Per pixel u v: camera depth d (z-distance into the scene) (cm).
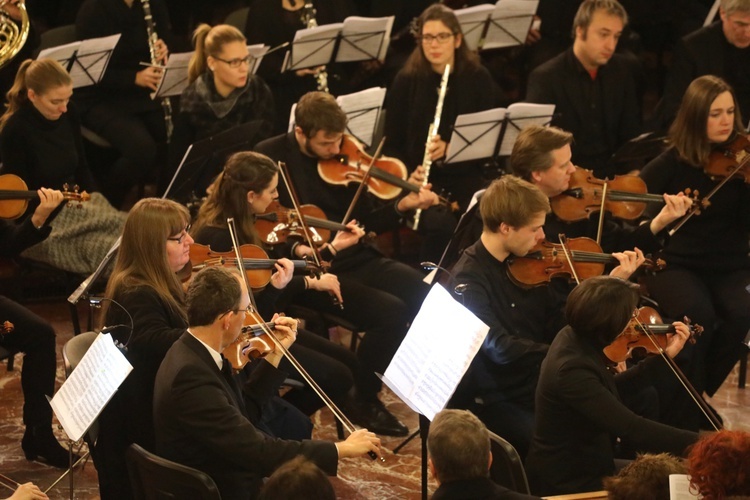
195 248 1352
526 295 1271
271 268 1367
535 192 1226
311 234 1547
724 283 1544
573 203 1461
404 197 1709
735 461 784
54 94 1614
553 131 1403
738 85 1927
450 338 1078
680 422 1423
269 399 1146
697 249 1547
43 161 1658
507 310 1252
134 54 2094
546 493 1058
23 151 1647
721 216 1541
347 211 1633
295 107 1689
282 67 2009
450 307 1090
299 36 1939
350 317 1533
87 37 2047
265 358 1134
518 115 1767
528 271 1280
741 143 1527
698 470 797
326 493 776
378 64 2266
